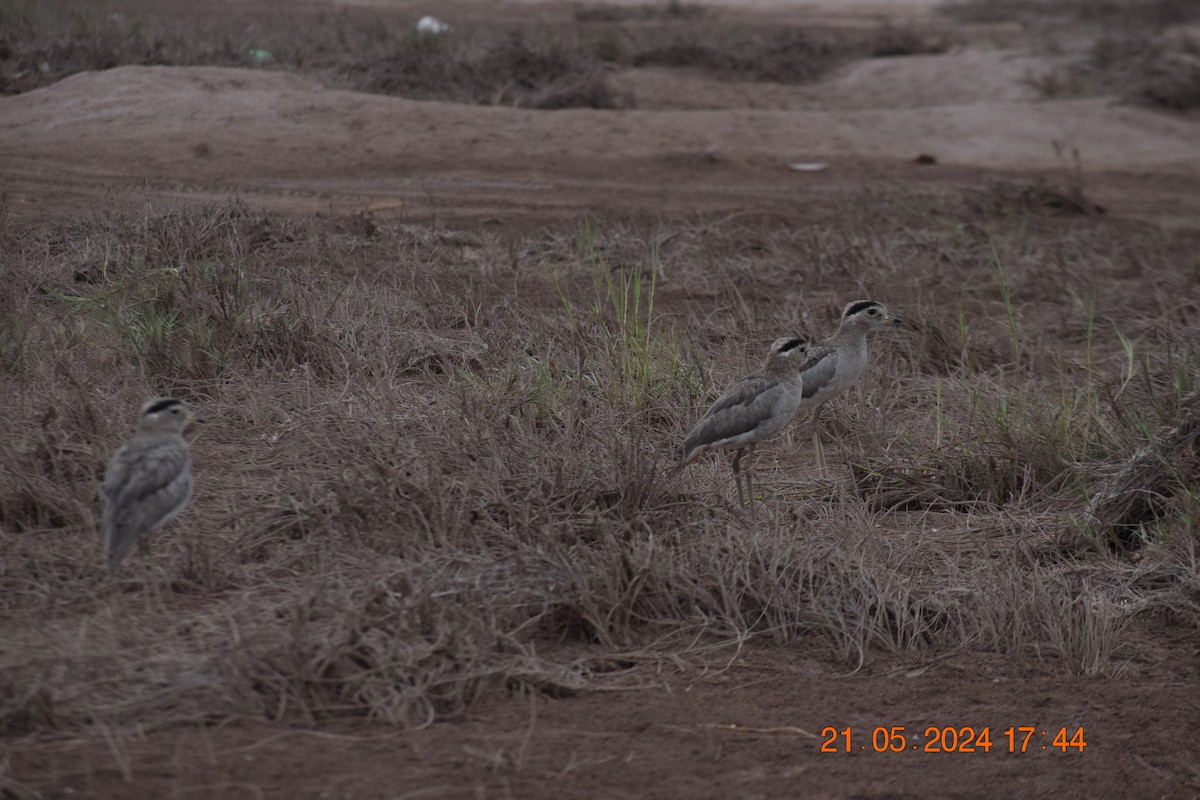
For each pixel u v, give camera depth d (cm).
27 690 787
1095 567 1162
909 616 1048
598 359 1522
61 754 748
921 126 3312
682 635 1001
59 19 3262
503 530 1065
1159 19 5603
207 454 1221
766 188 2680
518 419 1281
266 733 798
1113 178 3112
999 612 1048
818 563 1082
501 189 2467
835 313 1855
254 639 852
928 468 1371
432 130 2753
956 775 839
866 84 3922
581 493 1142
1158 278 2202
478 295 1767
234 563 1009
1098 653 1013
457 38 3600
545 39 3747
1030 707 945
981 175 2945
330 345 1476
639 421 1363
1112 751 886
